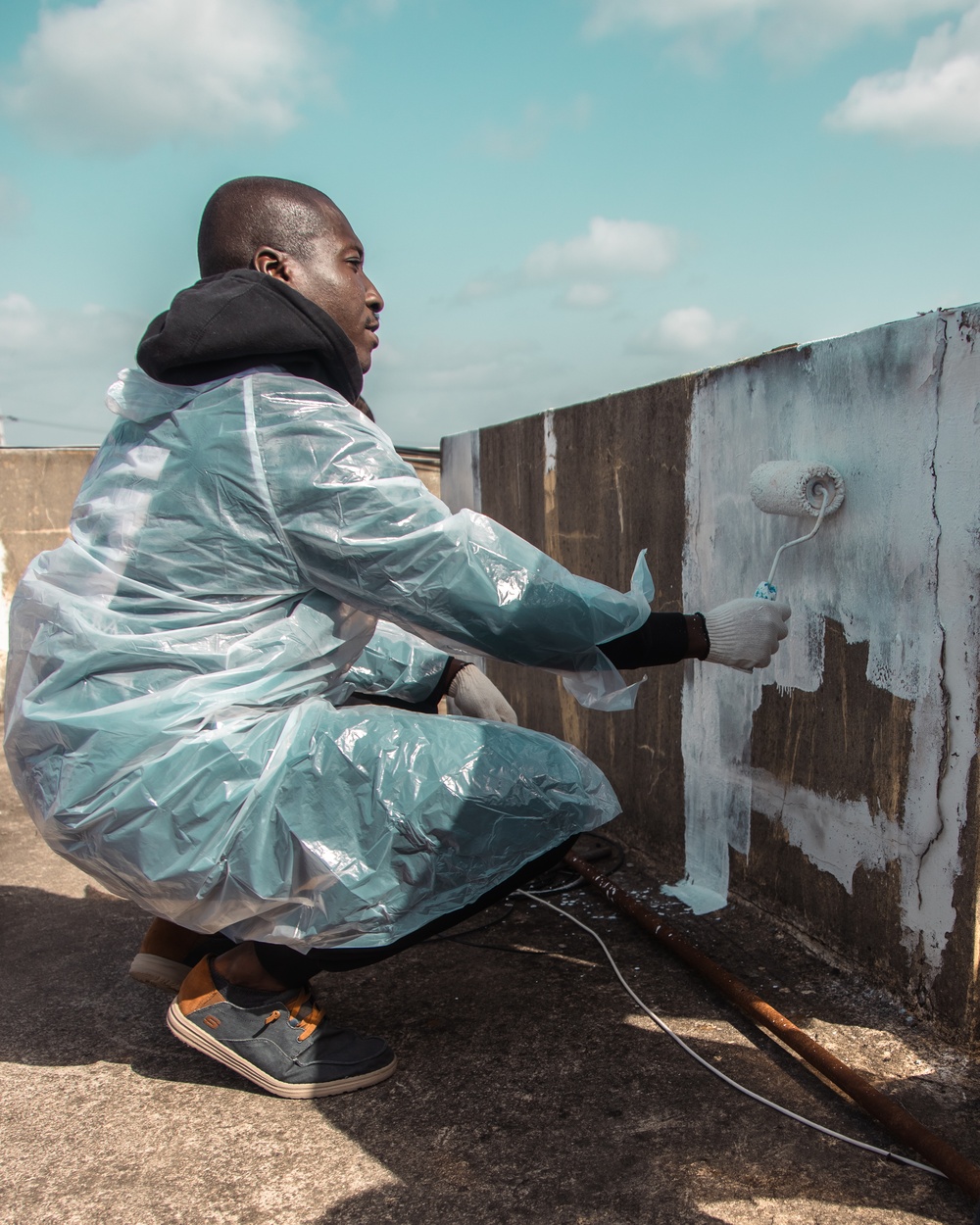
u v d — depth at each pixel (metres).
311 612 1.65
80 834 1.58
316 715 1.59
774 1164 1.46
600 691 1.73
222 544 1.58
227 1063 1.70
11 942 2.38
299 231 1.75
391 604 1.59
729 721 2.41
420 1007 1.98
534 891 2.58
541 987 2.05
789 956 2.13
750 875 2.38
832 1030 1.82
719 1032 1.84
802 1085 1.67
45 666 1.60
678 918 2.37
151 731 1.52
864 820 1.96
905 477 1.79
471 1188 1.44
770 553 2.20
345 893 1.55
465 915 1.67
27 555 4.97
